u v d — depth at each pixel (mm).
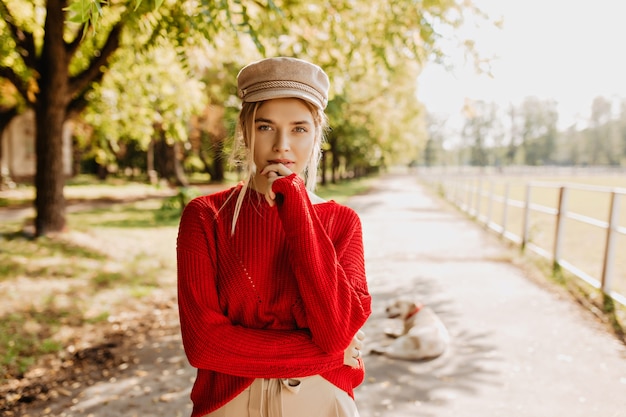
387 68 5828
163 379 3578
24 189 20359
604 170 69125
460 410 3029
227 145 1438
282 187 1140
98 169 32156
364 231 11023
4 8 4633
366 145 34219
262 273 1223
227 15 3828
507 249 8469
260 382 1207
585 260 7609
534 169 79500
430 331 3873
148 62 7527
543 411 3000
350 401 1316
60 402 3238
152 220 12680
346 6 5406
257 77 1216
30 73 7246
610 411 2992
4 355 3854
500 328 4453
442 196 23844
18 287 5742
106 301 5430
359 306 1197
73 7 1513
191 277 1200
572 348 3961
